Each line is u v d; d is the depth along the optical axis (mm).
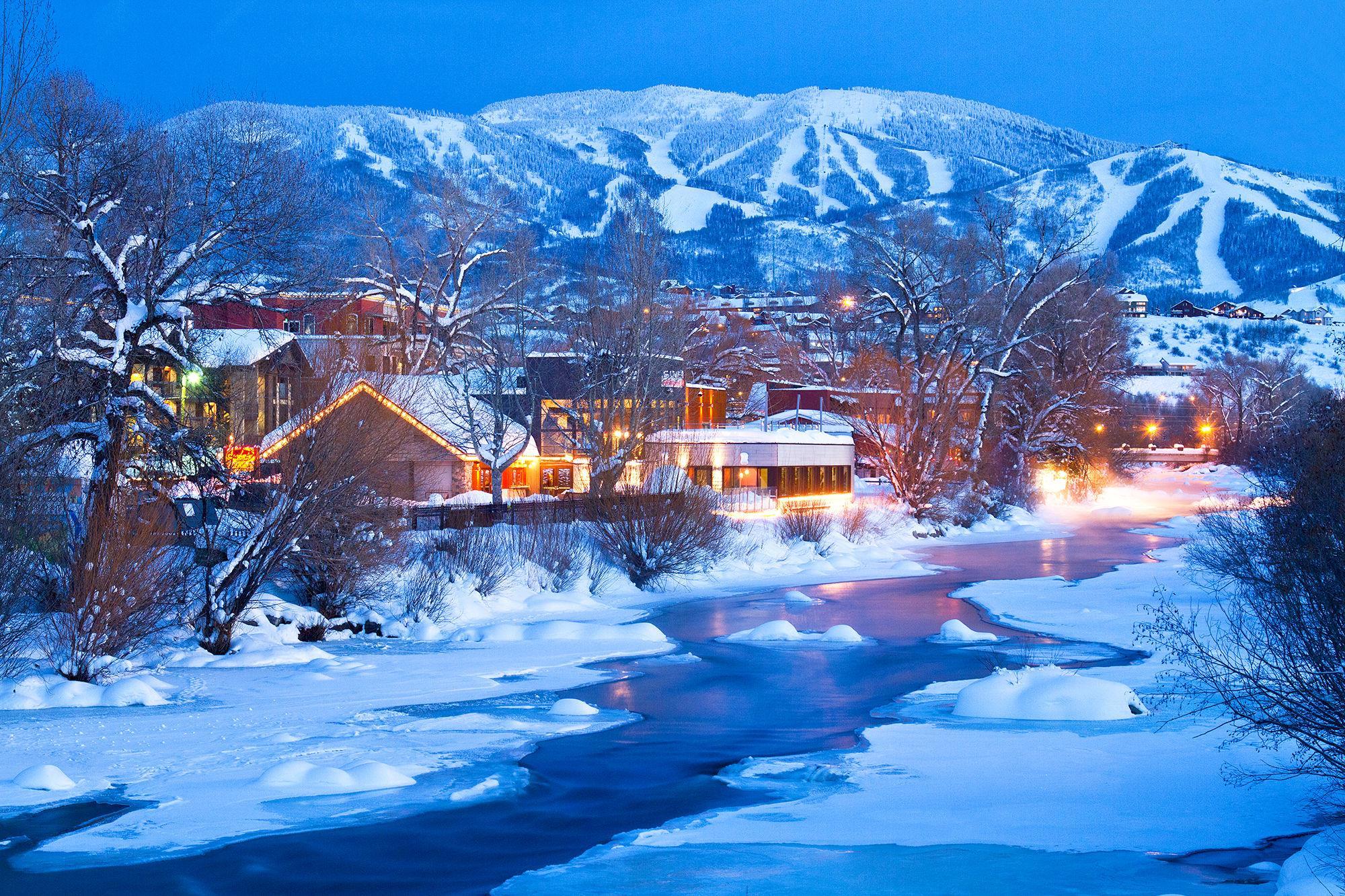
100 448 28750
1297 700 11812
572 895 10727
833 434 88438
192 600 29047
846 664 26266
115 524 25375
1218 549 35125
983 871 10898
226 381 39531
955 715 19609
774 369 113188
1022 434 83562
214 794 14648
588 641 30516
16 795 14523
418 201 74688
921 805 13555
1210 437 159750
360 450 30844
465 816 13672
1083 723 18281
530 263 68188
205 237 31250
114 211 32688
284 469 29859
